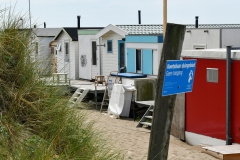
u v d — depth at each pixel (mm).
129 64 23031
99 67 26766
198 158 10109
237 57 10969
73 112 6125
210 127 12062
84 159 5535
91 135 5949
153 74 21234
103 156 5695
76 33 29719
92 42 27406
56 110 6008
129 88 17984
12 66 6215
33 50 6504
